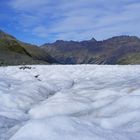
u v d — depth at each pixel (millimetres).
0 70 30078
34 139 6301
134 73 25781
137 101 10109
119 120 8625
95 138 6176
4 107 11430
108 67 38625
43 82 17922
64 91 15695
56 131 6465
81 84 18969
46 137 6301
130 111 9281
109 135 6418
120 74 25281
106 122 8516
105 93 13469
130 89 13625
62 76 24328
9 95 12648
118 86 15641
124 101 10430
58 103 11766
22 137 6496
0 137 7617
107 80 20312
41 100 13555
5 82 17422
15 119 10062
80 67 40125
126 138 6305
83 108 11305
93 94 13859
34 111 11164
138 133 6680
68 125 6758
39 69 35062
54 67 40500
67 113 10859
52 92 16078
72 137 6215
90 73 28078
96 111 10562
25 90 14422
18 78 21797
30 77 22312
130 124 8008
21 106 11914
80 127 6750
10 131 8164
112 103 10836
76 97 13094
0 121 9469
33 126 6762
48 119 7121
